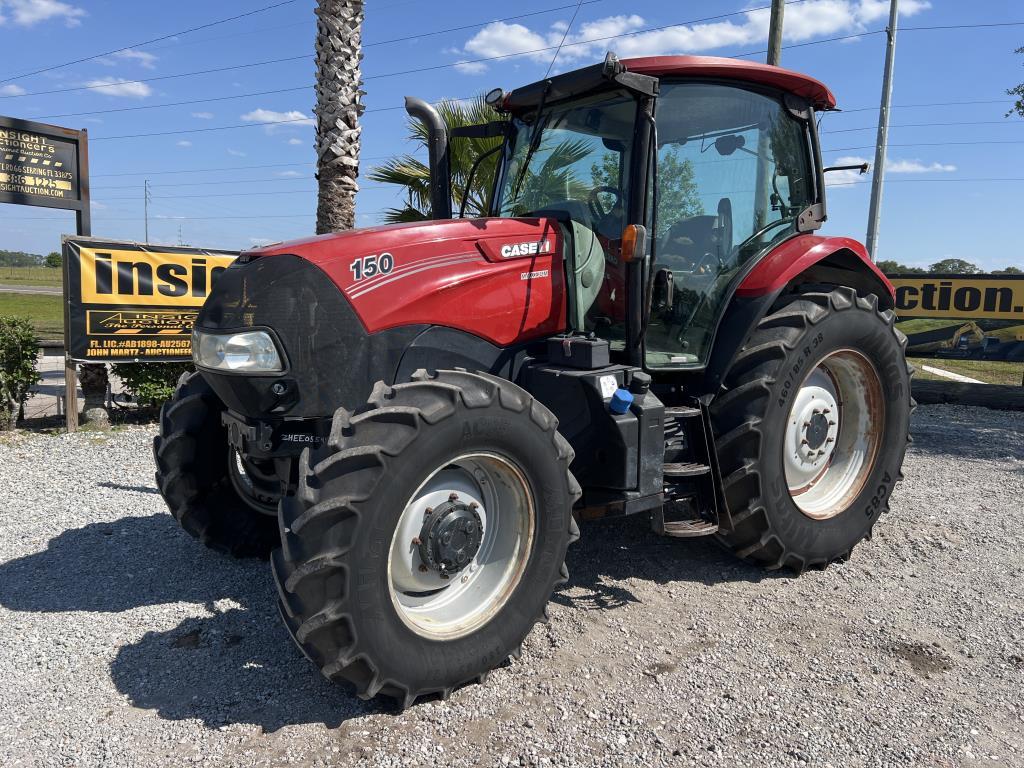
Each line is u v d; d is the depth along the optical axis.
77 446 6.36
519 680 2.81
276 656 2.96
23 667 2.85
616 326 3.55
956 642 3.14
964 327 9.51
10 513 4.61
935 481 5.58
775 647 3.08
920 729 2.53
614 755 2.37
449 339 3.14
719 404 3.60
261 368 2.83
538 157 3.81
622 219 3.46
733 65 3.52
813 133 4.15
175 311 7.23
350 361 2.92
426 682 2.58
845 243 4.08
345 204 7.35
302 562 2.37
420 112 3.93
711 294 3.73
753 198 3.92
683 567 3.89
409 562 2.68
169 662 2.90
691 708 2.63
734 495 3.55
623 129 3.45
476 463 2.82
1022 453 6.50
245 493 3.89
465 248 3.18
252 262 2.95
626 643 3.10
